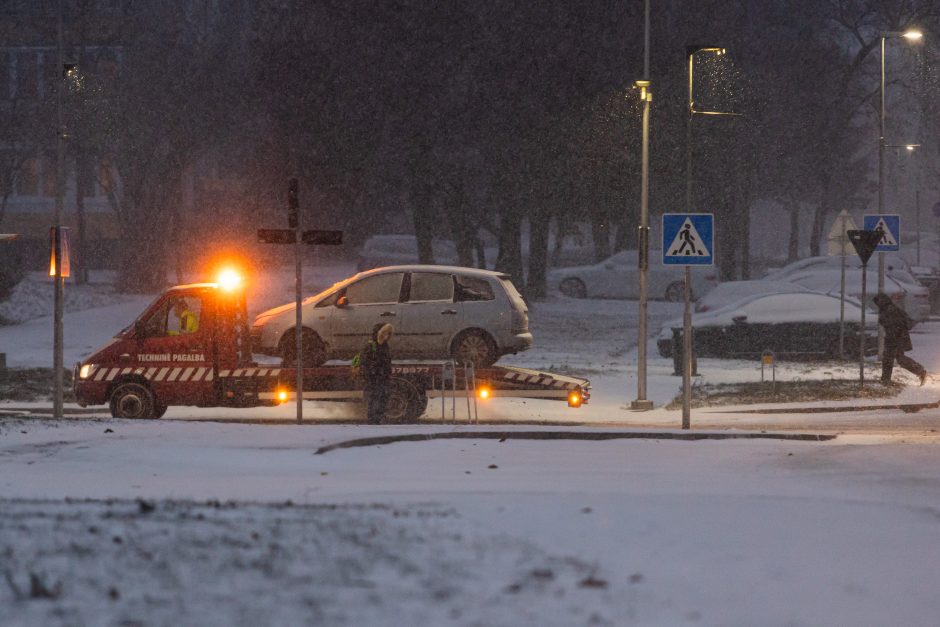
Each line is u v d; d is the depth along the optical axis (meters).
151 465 53.38
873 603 25.31
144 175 187.00
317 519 31.73
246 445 58.91
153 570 23.50
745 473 51.16
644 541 31.12
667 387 98.44
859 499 42.47
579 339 146.12
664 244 70.25
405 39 151.50
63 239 76.44
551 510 36.38
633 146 160.12
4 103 190.62
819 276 148.62
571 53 155.75
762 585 26.20
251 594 21.69
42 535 27.55
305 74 151.38
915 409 86.38
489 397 79.06
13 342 130.25
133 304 173.75
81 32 181.62
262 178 164.62
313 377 77.69
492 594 22.64
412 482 47.28
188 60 178.50
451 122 154.50
